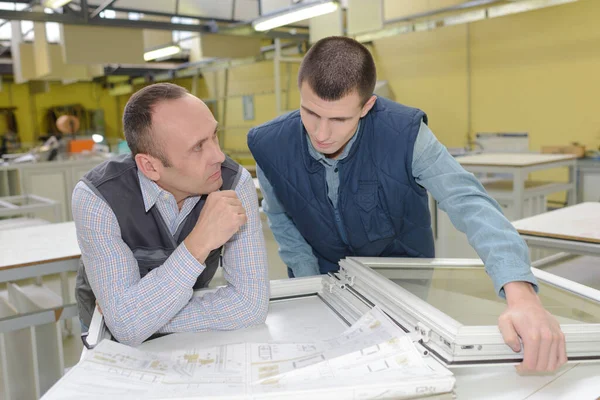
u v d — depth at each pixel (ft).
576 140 17.42
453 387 2.18
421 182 3.78
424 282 3.31
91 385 2.20
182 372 2.36
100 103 40.93
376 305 2.97
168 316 3.00
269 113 30.27
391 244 4.44
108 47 17.88
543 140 18.33
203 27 20.25
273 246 14.16
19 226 10.21
